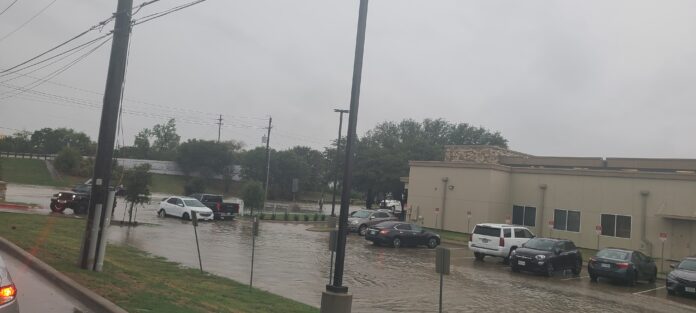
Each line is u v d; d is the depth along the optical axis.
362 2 8.98
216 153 89.50
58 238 16.52
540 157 43.00
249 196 42.78
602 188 33.97
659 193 31.64
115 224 27.77
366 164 61.47
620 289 19.25
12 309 5.55
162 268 13.96
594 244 33.91
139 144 123.44
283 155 92.25
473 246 24.92
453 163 39.59
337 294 8.43
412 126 88.44
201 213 34.91
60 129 114.31
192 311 8.45
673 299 17.69
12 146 103.56
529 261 21.12
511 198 38.62
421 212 41.09
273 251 21.50
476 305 13.46
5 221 19.70
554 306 14.31
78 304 8.41
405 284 16.00
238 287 12.55
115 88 11.93
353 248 26.16
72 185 66.81
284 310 10.33
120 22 12.02
